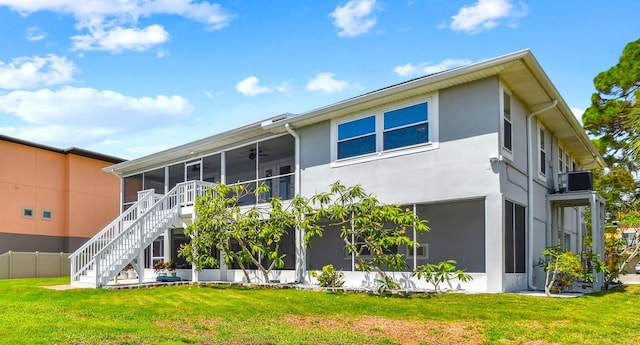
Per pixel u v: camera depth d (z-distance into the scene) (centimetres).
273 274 1573
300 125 1526
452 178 1184
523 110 1330
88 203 2408
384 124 1330
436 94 1235
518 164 1253
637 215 2155
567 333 706
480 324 773
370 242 1235
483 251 1359
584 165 2244
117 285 1344
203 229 1438
